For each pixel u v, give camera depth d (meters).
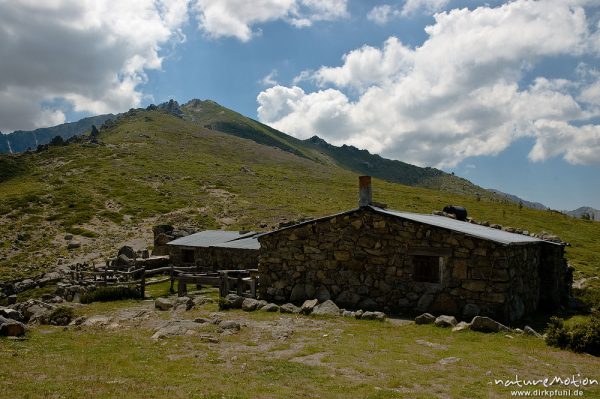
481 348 15.09
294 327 18.12
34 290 36.62
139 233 64.56
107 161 122.62
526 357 14.14
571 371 12.85
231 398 9.97
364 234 22.69
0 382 10.78
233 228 65.06
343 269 23.09
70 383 10.88
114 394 10.08
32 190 89.06
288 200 88.44
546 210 94.31
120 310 23.67
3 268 47.88
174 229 52.84
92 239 60.88
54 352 14.30
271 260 24.98
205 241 38.81
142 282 28.72
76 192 87.75
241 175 118.12
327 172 150.00
